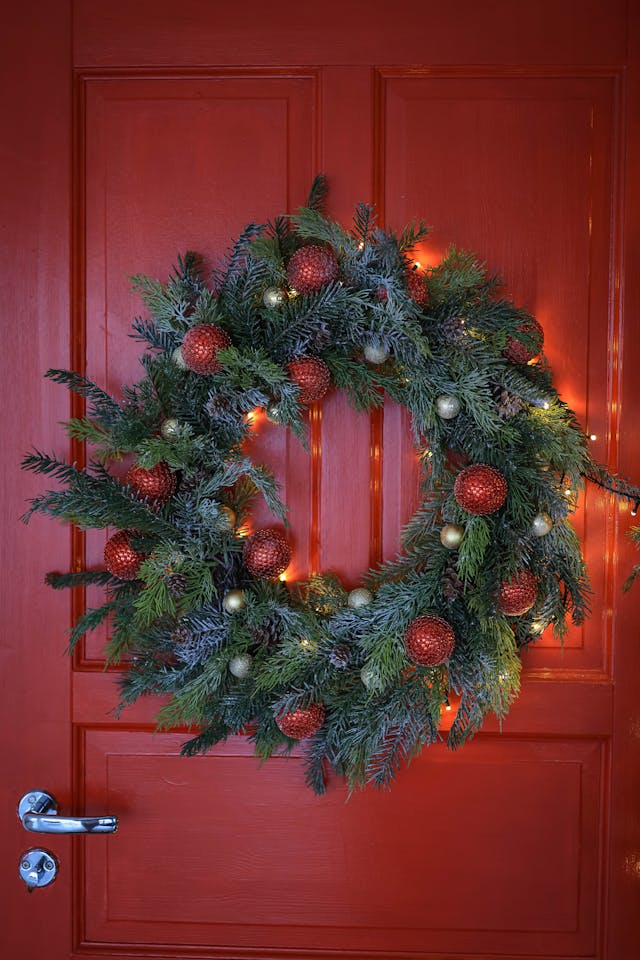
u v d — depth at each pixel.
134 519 0.96
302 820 1.11
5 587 1.11
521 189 1.09
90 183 1.11
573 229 1.09
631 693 1.09
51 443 1.10
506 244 1.09
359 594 1.02
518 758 1.11
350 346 1.03
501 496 0.94
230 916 1.12
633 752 1.09
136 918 1.12
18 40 1.10
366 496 1.10
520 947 1.11
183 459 0.99
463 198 1.09
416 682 0.99
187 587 0.98
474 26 1.08
